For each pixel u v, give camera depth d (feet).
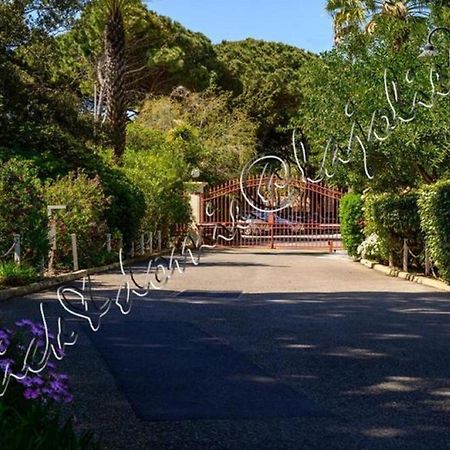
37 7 89.30
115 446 17.54
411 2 85.25
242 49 200.75
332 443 17.85
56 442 13.85
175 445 17.65
